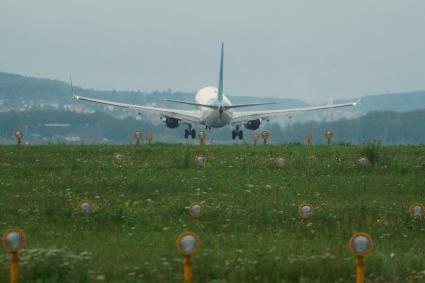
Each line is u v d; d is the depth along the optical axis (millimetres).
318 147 175000
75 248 73500
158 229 86562
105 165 141375
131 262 67000
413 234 85438
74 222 89875
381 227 88750
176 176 126875
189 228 85938
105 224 89062
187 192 111562
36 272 62750
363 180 124250
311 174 132000
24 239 60812
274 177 126625
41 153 160375
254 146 180250
